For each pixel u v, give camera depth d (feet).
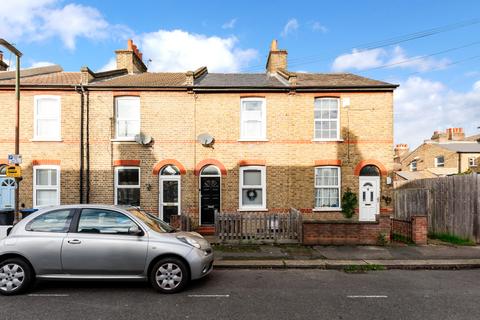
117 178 43.42
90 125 43.27
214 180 43.88
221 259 27.76
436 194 39.86
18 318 16.10
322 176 44.11
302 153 43.68
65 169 42.68
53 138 42.75
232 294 19.74
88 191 42.70
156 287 19.86
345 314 16.63
